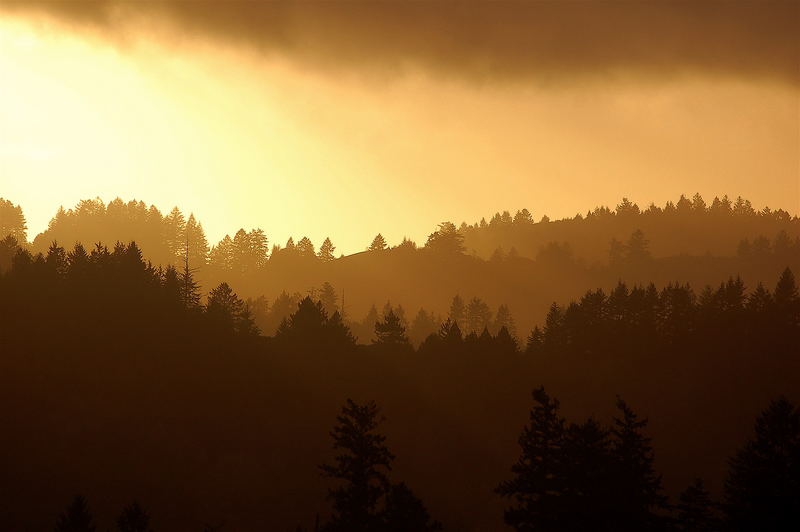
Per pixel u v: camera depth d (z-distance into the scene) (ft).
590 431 550.36
